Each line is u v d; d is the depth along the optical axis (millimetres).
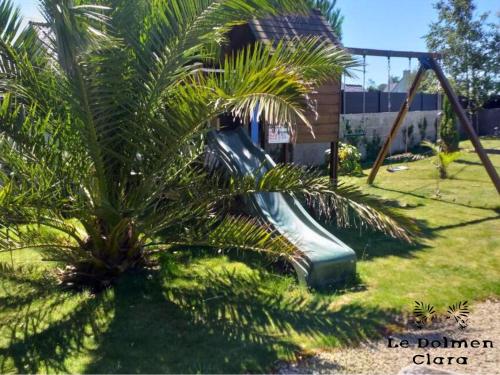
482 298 4574
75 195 4316
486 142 18703
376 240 6402
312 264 4699
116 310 4125
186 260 5445
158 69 4070
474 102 19812
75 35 3123
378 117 15773
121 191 4457
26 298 4258
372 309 4199
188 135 4129
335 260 4809
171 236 4973
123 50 3830
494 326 4012
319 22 8062
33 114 4121
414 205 8484
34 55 4125
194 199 4738
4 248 4074
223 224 4621
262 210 5766
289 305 4254
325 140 7875
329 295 4523
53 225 4422
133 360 3350
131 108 4074
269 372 3238
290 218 5891
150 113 4117
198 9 3928
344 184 4379
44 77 4160
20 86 4145
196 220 5344
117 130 4176
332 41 7684
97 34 3076
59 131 4219
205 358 3383
